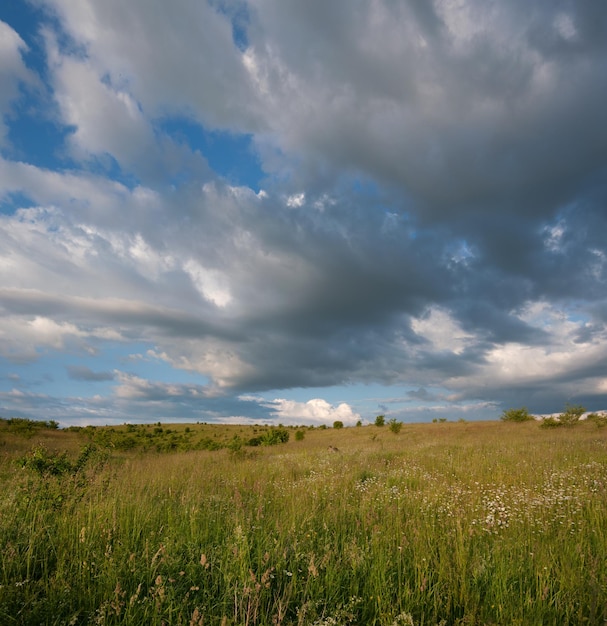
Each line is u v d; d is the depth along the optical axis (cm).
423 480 1067
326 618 389
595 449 1504
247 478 1159
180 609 389
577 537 560
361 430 4897
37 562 497
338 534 604
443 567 471
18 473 959
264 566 475
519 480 977
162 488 935
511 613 391
